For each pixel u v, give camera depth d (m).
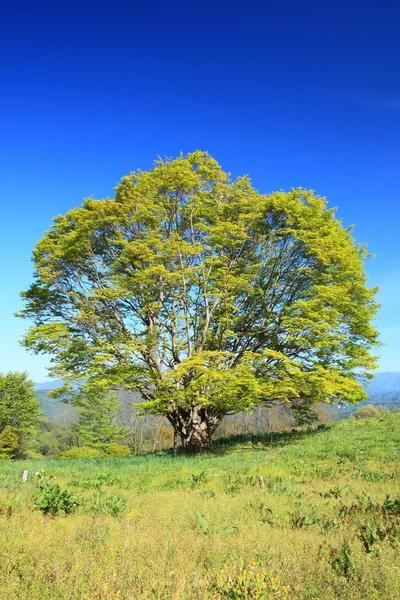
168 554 5.11
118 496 9.00
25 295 21.67
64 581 4.22
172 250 19.61
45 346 20.09
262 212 22.20
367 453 16.03
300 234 21.83
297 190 22.47
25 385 54.25
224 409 23.42
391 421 23.31
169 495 10.03
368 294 22.92
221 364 20.66
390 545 5.55
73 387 20.02
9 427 51.94
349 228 27.39
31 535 5.74
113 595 3.90
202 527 6.52
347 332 23.97
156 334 20.48
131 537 5.71
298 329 20.72
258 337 23.61
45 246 20.30
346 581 4.24
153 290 21.44
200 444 22.08
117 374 19.08
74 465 17.48
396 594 3.90
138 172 22.48
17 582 4.11
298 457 16.86
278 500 8.96
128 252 20.34
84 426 55.72
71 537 5.75
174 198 22.39
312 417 28.02
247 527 6.57
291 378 20.50
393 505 7.34
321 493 9.73
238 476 12.85
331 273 22.66
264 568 4.62
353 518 7.04
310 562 4.81
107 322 21.12
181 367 17.53
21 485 10.70
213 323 23.61
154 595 3.91
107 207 19.64
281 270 23.05
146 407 18.62
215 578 4.39
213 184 23.28
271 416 47.91
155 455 21.75
